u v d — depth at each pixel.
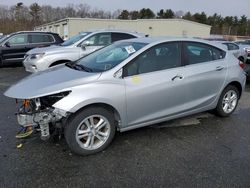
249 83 8.99
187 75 4.36
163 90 4.10
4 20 71.00
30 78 3.99
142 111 4.00
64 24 39.94
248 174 3.30
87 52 8.52
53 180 3.11
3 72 10.74
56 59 8.20
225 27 82.81
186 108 4.47
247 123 4.97
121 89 3.73
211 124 4.87
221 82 4.87
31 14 79.06
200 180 3.17
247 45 15.84
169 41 4.35
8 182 3.05
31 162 3.47
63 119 3.55
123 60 3.89
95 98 3.53
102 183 3.09
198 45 4.68
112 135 3.86
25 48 12.22
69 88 3.47
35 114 3.48
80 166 3.41
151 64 4.08
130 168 3.39
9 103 5.95
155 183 3.10
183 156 3.70
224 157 3.69
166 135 4.35
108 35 8.98
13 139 4.09
